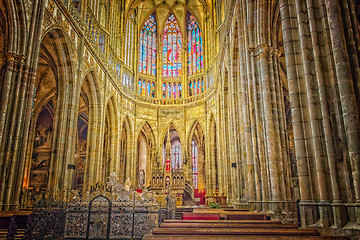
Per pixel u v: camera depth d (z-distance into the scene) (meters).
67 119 25.19
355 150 8.38
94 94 32.69
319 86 9.53
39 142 39.50
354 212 8.26
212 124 44.00
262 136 16.55
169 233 7.59
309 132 10.11
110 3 38.38
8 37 17.95
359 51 9.16
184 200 44.94
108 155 38.72
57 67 25.41
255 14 18.08
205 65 46.94
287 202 14.90
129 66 46.62
